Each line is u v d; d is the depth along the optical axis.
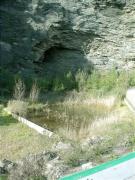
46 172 6.12
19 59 15.69
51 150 7.15
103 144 7.35
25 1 16.00
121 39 16.69
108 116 11.04
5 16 15.87
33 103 12.40
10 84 13.95
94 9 16.52
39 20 16.02
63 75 16.05
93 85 14.81
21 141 8.59
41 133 9.20
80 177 3.22
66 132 9.45
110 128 9.14
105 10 16.58
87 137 8.94
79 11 16.45
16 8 15.97
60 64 16.66
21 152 7.88
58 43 16.50
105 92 14.12
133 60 16.70
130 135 7.95
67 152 6.84
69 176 3.20
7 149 8.08
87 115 11.67
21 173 5.99
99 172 3.32
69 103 12.94
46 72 16.36
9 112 10.80
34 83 14.23
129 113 11.29
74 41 16.59
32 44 15.84
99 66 16.59
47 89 14.70
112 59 16.72
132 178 3.39
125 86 14.00
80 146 7.28
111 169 3.36
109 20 16.61
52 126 10.45
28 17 15.92
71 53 16.77
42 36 15.93
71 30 16.45
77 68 16.58
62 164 6.40
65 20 16.25
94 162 6.62
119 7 16.62
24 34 15.83
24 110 11.20
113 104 12.63
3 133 9.12
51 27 16.08
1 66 15.27
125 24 16.62
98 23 16.59
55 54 16.77
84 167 6.31
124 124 9.41
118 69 16.59
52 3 16.17
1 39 15.61
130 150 7.15
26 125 9.84
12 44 15.70
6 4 15.98
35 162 6.30
